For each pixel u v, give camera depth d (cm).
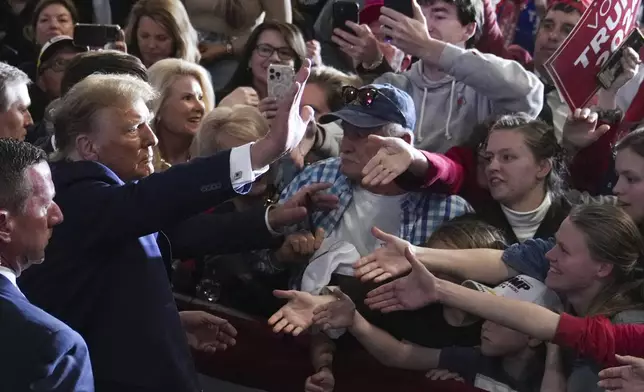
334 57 445
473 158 310
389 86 292
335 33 371
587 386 256
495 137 294
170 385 240
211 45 457
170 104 353
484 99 332
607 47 334
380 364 275
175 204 231
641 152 271
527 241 279
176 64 359
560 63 331
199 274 312
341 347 282
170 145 359
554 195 299
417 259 260
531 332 249
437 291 254
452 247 281
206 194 231
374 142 274
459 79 321
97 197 235
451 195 298
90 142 248
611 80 333
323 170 305
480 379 267
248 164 231
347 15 370
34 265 239
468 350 270
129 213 231
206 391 301
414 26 321
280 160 324
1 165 210
